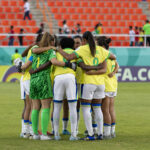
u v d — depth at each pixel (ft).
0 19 335.47
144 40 268.00
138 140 76.23
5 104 141.90
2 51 254.68
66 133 85.61
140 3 370.73
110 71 79.15
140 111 126.00
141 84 234.99
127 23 347.56
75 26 339.16
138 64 265.54
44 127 75.77
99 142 72.90
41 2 356.38
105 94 77.77
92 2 364.17
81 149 65.05
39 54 75.36
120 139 77.56
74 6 361.51
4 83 234.79
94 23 343.46
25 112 80.38
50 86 75.05
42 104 75.87
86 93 74.33
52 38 76.59
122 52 263.90
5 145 68.80
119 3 367.04
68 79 73.56
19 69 81.46
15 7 345.51
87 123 75.25
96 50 75.31
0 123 100.58
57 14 346.95
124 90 200.54
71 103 74.59
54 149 65.05
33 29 320.29
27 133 80.12
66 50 75.92
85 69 73.77
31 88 75.66
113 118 80.28
